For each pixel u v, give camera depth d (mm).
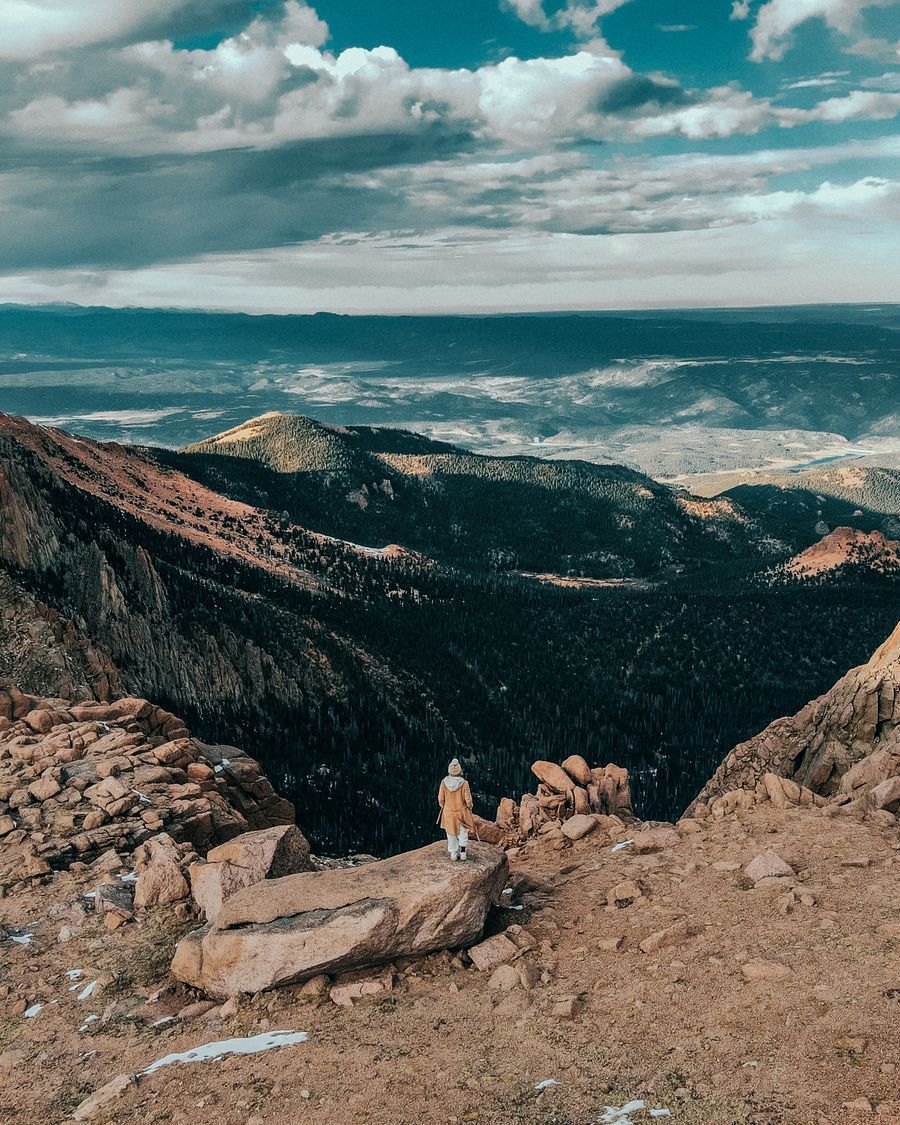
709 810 24875
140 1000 18062
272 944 16844
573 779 29688
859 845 18844
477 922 17562
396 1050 14039
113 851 26094
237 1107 13258
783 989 13195
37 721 36781
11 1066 16297
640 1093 11578
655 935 15906
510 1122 11586
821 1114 10273
